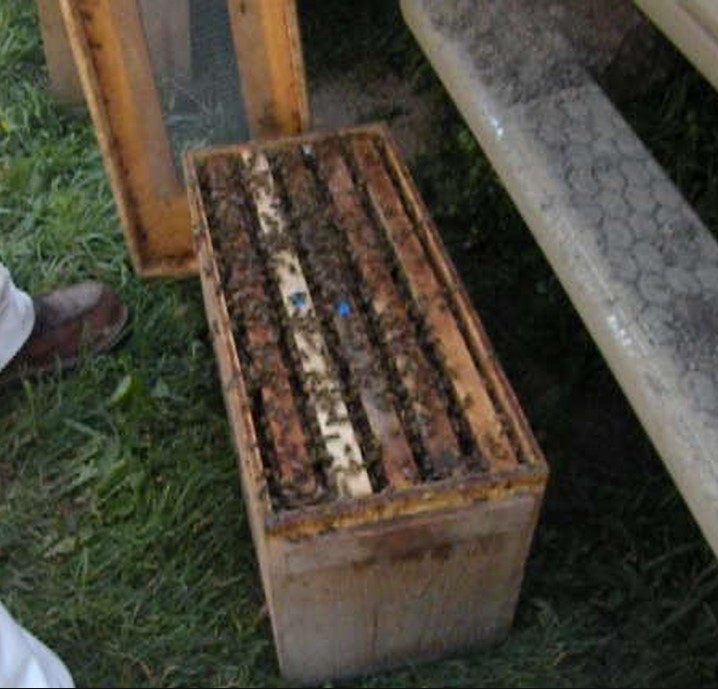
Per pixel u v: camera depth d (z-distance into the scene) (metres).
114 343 1.49
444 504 1.00
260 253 1.21
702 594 1.24
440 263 1.18
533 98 1.30
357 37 1.95
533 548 1.30
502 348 1.51
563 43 1.37
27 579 1.27
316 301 1.17
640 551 1.30
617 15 1.47
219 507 1.32
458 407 1.07
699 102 1.54
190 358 1.47
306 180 1.28
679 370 1.04
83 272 1.58
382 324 1.13
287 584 1.04
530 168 1.23
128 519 1.32
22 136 1.77
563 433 1.42
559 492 1.36
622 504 1.34
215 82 1.44
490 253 1.62
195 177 1.27
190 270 1.56
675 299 1.10
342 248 1.21
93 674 1.19
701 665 1.20
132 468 1.35
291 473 1.01
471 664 1.20
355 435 1.04
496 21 1.40
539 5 1.43
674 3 1.22
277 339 1.12
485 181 1.63
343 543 1.01
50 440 1.39
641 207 1.18
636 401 1.08
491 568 1.09
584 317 1.15
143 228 1.52
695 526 1.32
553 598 1.26
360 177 1.29
